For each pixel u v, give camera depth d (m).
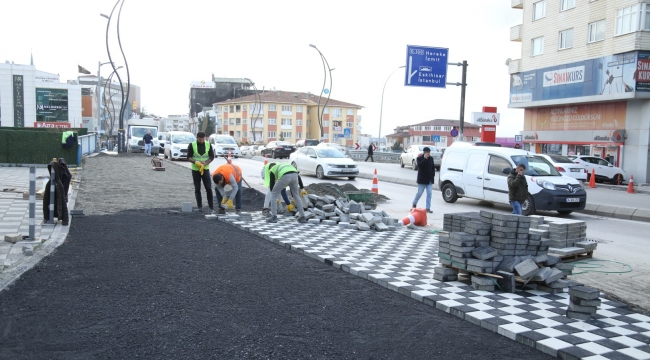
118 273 6.35
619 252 9.22
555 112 36.84
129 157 32.62
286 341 4.41
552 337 4.64
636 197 20.75
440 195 18.77
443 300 5.62
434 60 26.67
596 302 5.12
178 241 8.42
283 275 6.62
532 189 13.84
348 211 11.12
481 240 6.32
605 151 32.38
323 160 24.27
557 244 8.16
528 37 38.66
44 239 7.97
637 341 4.62
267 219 10.85
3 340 4.20
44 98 90.62
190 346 4.22
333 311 5.27
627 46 29.50
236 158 39.50
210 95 118.88
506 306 5.50
